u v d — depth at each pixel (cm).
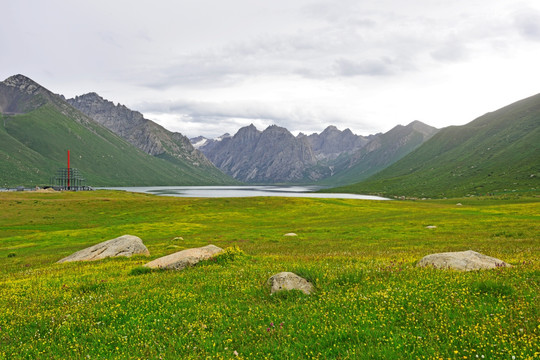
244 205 11975
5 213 9950
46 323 1181
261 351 848
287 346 860
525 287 1103
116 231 6731
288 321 1020
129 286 1666
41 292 1653
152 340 977
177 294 1411
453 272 1432
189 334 1002
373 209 10894
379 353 746
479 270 1461
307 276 1469
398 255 2514
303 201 12675
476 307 966
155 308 1275
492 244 3344
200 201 12631
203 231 6700
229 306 1239
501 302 983
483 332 788
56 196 16400
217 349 886
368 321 935
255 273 1727
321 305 1130
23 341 1048
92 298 1473
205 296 1395
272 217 9494
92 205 11600
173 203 12256
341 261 2075
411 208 11138
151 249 4153
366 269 1616
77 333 1087
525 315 867
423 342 793
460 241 3838
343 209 10975
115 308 1292
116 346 955
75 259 3316
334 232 5541
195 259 2245
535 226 5088
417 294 1112
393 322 927
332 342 855
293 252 3284
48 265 3128
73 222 8956
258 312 1130
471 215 7962
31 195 16112
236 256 2314
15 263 3628
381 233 5162
